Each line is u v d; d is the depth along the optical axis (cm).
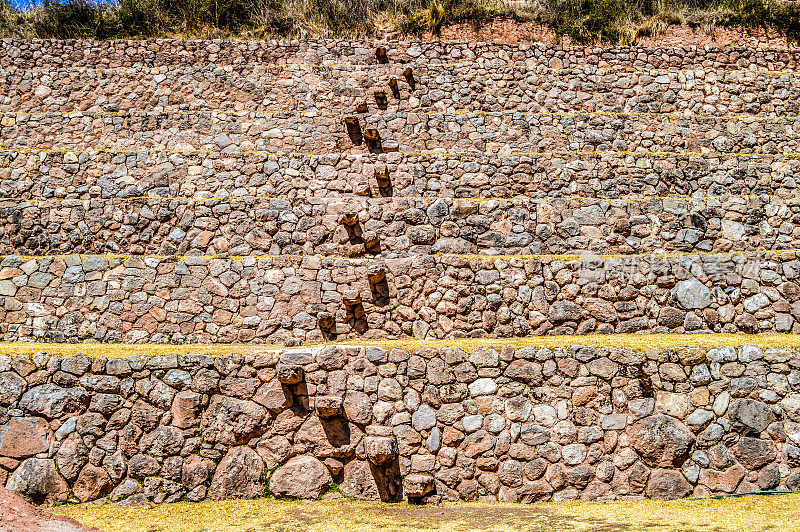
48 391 638
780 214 1071
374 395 681
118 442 637
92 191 1080
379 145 1173
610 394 687
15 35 1555
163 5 1559
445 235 1018
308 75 1235
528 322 912
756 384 694
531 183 1100
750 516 582
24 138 1165
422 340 884
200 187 1090
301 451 660
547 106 1247
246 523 572
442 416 679
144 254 1006
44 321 907
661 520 576
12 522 510
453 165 1099
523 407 682
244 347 854
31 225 1005
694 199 1059
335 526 561
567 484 662
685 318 913
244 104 1219
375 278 931
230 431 656
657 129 1207
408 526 560
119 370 654
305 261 954
